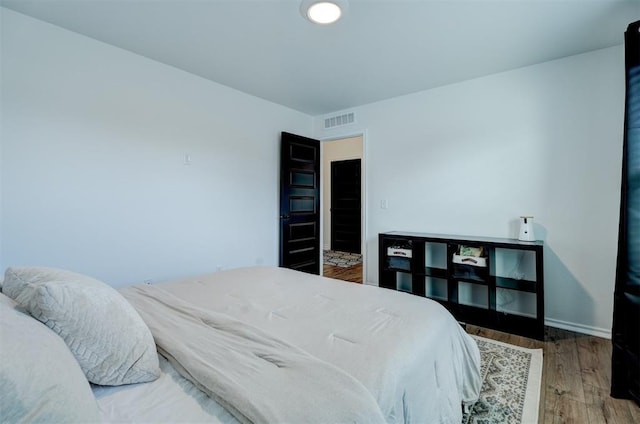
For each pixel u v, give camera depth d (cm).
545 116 271
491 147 299
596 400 168
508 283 267
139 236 268
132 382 90
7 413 56
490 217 301
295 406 75
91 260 240
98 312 88
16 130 206
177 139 293
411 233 337
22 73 208
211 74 304
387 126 372
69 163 229
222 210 335
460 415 136
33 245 213
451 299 295
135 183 265
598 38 231
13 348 63
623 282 167
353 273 488
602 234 248
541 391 176
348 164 671
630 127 164
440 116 330
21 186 208
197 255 312
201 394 86
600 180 249
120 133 255
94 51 239
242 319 133
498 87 295
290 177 396
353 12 200
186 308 138
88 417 67
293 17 208
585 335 251
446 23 213
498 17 206
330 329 123
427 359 115
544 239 272
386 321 131
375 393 87
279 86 333
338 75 304
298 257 408
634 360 163
